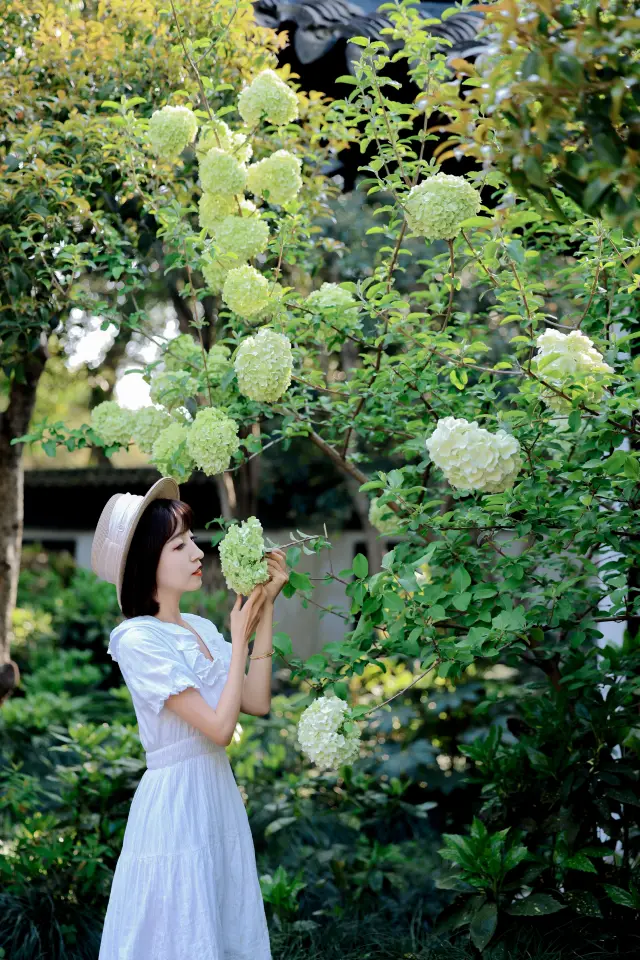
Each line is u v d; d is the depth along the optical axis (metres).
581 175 1.58
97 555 2.48
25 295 3.19
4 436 3.89
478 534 2.76
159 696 2.22
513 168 1.67
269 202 2.73
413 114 2.73
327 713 2.29
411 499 3.10
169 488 2.55
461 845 3.17
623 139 1.68
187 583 2.45
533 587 2.68
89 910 3.67
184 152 3.63
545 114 1.59
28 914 3.58
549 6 1.57
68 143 3.38
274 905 3.65
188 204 3.53
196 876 2.21
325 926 3.71
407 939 3.55
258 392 2.48
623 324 2.98
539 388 2.31
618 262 2.55
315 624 10.55
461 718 5.48
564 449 2.59
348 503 8.39
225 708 2.24
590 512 2.33
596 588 2.88
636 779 3.35
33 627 8.60
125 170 3.19
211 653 2.49
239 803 2.39
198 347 3.07
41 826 3.97
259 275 2.54
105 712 6.93
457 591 2.47
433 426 2.85
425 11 4.01
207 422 2.63
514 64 1.61
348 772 4.28
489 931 2.97
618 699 3.22
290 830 4.40
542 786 3.35
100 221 3.14
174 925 2.19
